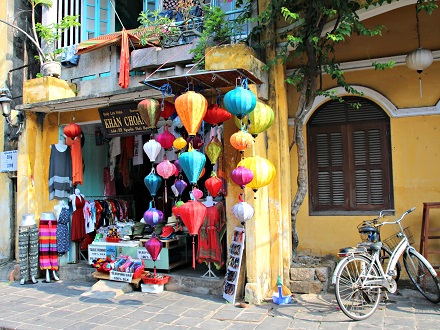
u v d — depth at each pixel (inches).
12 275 323.6
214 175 234.5
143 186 394.0
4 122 373.4
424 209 254.5
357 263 236.1
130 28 384.2
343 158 291.3
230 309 235.3
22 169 326.6
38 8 402.6
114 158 375.2
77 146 332.8
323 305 235.9
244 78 217.3
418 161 272.7
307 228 294.7
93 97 286.5
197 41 293.9
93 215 340.8
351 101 289.9
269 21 260.5
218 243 269.9
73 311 242.1
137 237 316.5
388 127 282.2
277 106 267.1
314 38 234.4
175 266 293.0
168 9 335.0
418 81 274.5
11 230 363.6
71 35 354.0
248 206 221.5
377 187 283.1
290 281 262.5
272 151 266.5
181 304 248.2
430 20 273.3
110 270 289.0
